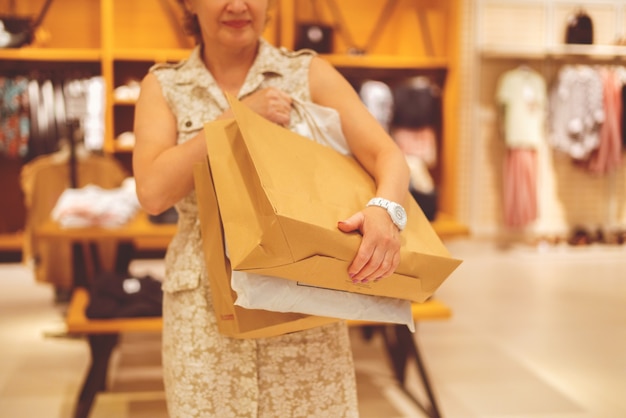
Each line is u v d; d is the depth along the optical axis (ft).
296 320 4.32
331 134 4.73
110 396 11.10
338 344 4.83
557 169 24.35
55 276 16.07
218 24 4.61
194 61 4.92
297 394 4.70
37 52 20.02
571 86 23.24
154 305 9.83
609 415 10.46
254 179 4.00
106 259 14.69
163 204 4.48
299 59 4.93
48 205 16.81
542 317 15.70
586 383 11.75
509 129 23.11
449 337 14.24
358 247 3.89
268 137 4.18
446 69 22.47
